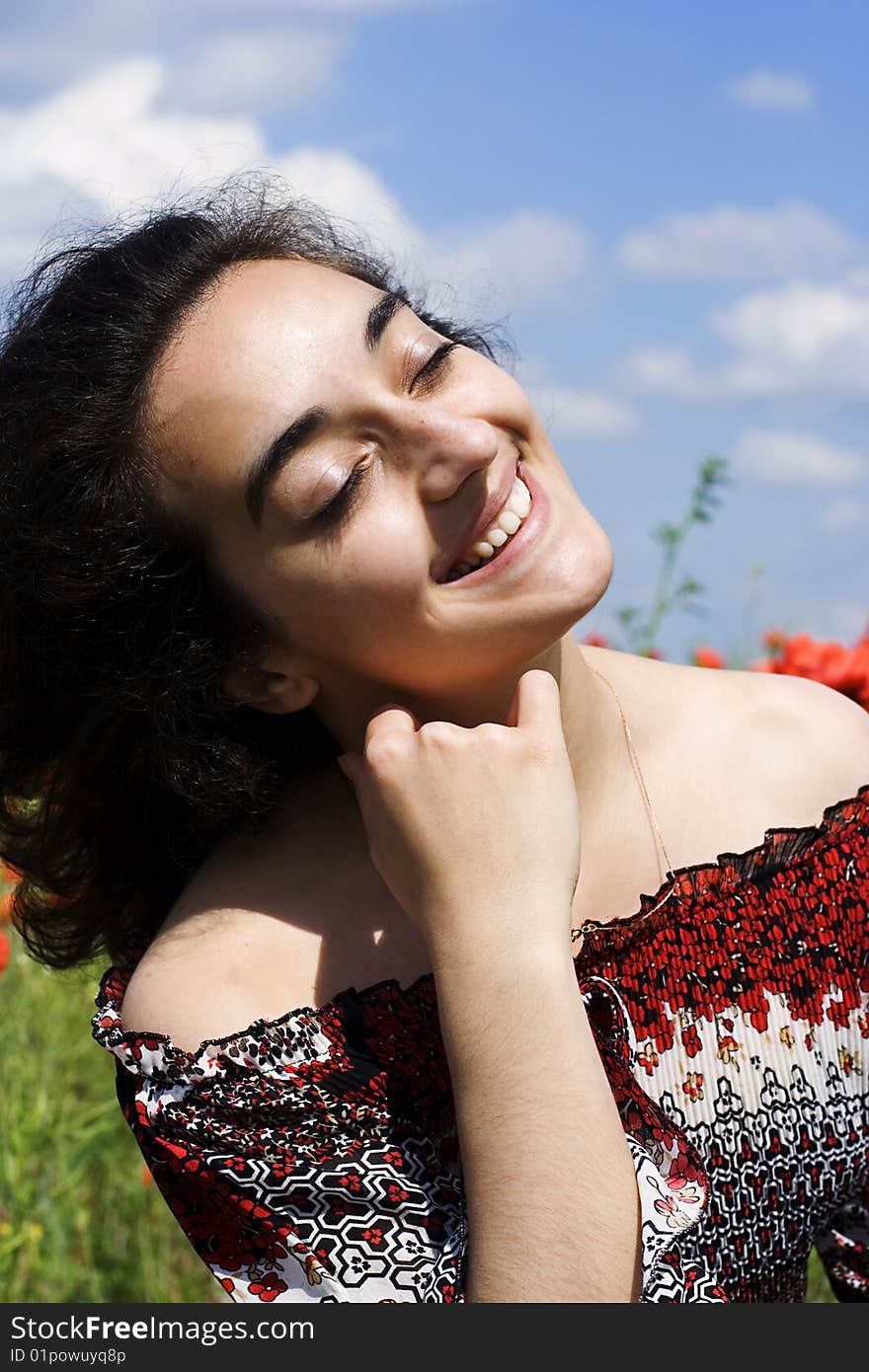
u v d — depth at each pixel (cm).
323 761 204
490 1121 158
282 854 193
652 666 207
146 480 182
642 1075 181
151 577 185
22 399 189
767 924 188
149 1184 337
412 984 180
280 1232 171
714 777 197
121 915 214
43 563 187
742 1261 182
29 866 213
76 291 189
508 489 177
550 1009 160
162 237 188
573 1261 153
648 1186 169
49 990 391
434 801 167
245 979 180
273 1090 171
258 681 192
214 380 176
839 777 201
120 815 206
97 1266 347
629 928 183
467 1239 162
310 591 178
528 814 167
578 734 189
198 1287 348
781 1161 184
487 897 164
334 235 206
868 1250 201
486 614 175
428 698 189
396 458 173
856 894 193
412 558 173
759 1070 184
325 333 175
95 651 191
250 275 182
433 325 220
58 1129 341
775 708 205
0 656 197
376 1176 171
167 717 190
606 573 178
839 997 189
